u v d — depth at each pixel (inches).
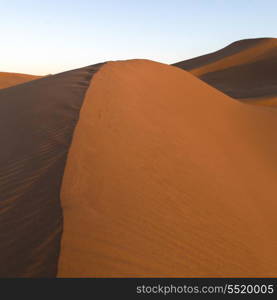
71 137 261.3
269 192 350.6
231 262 193.8
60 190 197.2
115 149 260.8
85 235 165.8
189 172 279.1
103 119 307.4
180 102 517.7
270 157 483.2
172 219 206.8
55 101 367.9
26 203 194.9
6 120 359.3
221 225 227.1
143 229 186.5
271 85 2231.8
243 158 421.4
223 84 2501.2
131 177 232.8
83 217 177.6
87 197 195.5
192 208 228.7
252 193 320.5
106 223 179.2
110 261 156.7
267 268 207.2
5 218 186.7
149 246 175.5
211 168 317.7
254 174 383.9
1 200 204.5
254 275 192.5
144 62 653.3
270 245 239.1
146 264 163.0
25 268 149.8
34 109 359.9
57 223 171.8
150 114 377.7
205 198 250.5
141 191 221.6
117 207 195.5
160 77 598.5
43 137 278.1
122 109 346.9
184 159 299.6
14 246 164.1
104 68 506.3
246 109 691.4
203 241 199.8
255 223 257.9
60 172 216.5
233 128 543.2
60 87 428.5
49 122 307.7
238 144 471.5
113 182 218.4
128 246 169.3
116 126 300.8
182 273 167.6
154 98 458.3
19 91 496.1
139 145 283.9
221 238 212.5
